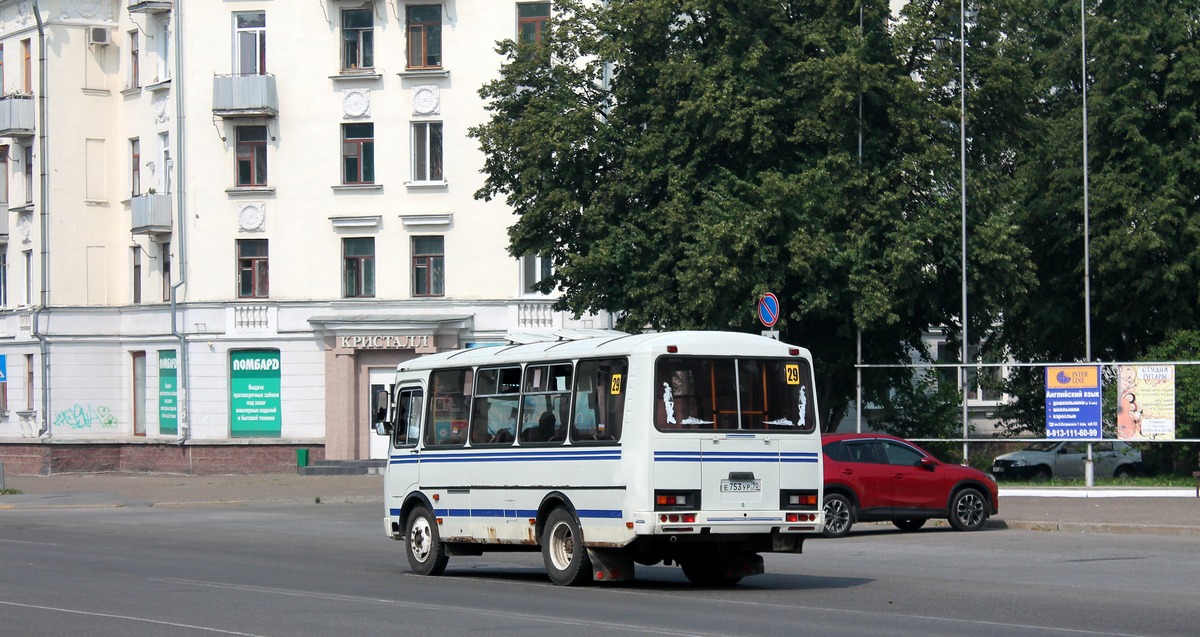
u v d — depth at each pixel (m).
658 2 31.48
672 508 15.78
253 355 46.53
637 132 33.09
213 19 47.03
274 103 46.47
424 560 18.81
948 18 32.50
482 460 18.05
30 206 51.75
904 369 31.94
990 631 12.41
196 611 14.08
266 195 46.59
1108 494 30.00
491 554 23.25
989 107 33.19
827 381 34.38
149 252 49.09
